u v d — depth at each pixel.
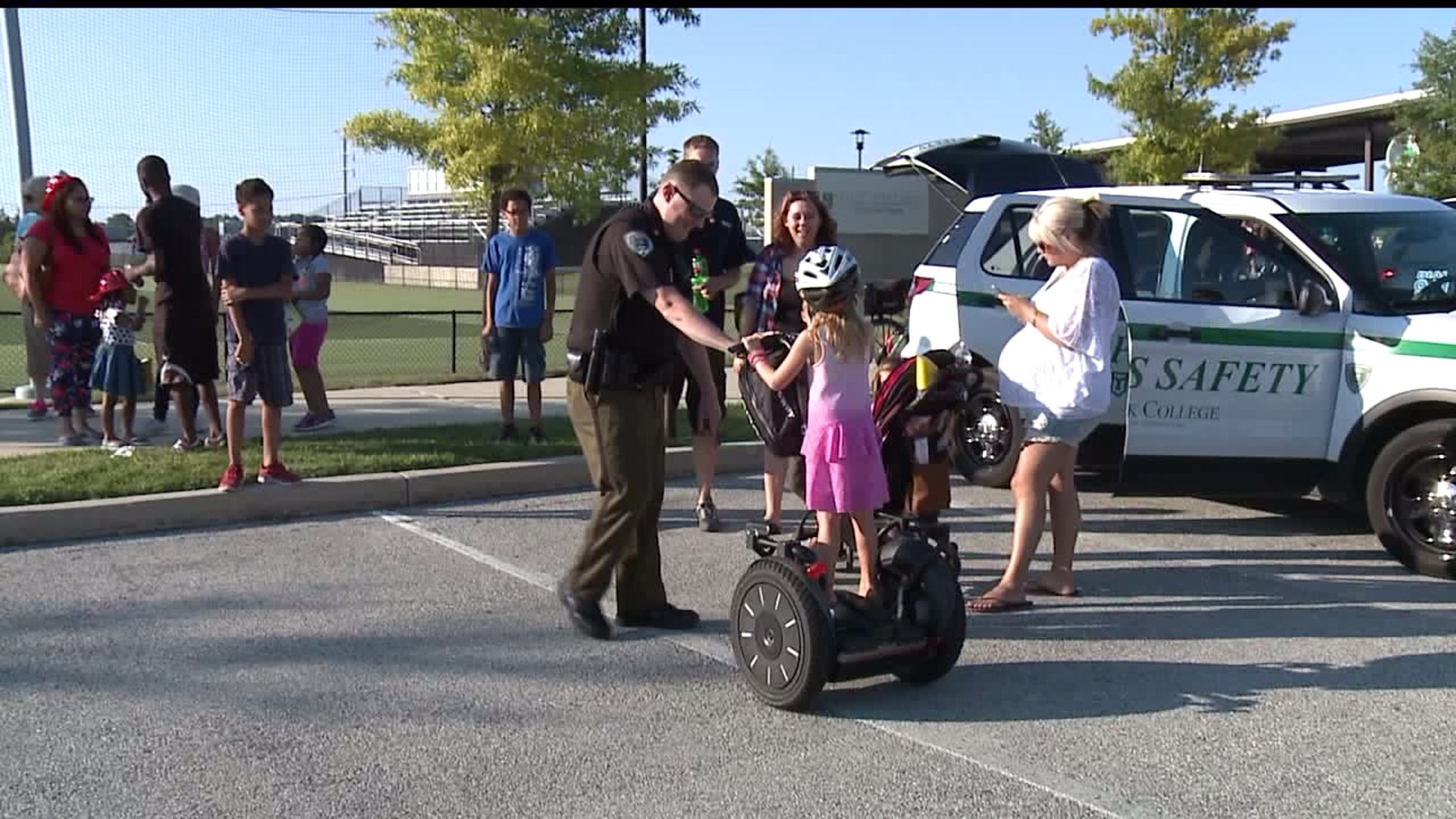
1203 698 4.80
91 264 9.18
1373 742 4.38
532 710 4.64
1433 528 6.44
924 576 4.81
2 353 16.89
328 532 7.28
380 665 5.09
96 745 4.28
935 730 4.48
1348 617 5.82
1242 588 6.32
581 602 5.38
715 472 9.05
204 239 10.14
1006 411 7.70
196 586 6.14
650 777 4.07
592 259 5.14
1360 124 34.53
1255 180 8.06
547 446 8.99
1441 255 7.15
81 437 9.34
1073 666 5.18
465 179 20.52
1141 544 7.20
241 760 4.17
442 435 9.48
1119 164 28.05
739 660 4.80
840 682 4.85
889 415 5.58
